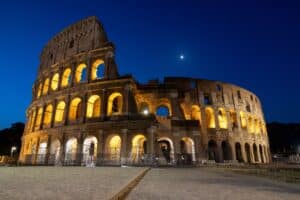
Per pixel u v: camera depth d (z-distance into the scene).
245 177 21.83
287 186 15.51
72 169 27.92
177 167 39.47
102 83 52.03
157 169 32.19
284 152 104.94
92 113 53.72
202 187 12.96
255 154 70.06
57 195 8.70
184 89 63.88
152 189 11.48
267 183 16.81
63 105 59.41
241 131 65.88
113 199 8.13
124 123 46.28
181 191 11.10
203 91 65.12
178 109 55.03
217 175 22.94
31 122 64.50
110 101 52.88
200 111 62.12
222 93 67.62
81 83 55.06
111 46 55.97
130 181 14.39
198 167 39.69
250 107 72.81
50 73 65.00
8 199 7.75
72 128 50.88
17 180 13.52
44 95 62.81
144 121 45.31
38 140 56.75
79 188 10.72
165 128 51.19
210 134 60.44
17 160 65.06
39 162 52.25
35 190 9.78
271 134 110.69
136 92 56.69
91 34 60.97
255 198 9.80
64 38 67.94
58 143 55.12
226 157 60.56
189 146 54.66
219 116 68.94
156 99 56.81
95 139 51.50
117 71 55.62
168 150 57.81
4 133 106.62
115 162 43.81
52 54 70.06
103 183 13.05
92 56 57.38
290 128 111.81
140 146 50.81
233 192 11.40
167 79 64.56
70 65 60.59
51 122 55.97
